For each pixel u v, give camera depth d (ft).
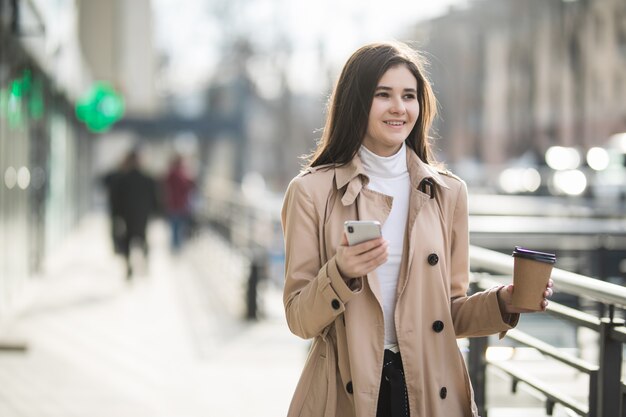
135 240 54.08
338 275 9.70
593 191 76.89
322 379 10.64
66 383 27.58
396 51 10.69
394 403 10.28
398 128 10.57
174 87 203.41
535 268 10.07
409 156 10.96
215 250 64.90
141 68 117.39
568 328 30.12
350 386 10.37
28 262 47.06
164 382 28.14
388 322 10.49
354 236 9.54
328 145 10.89
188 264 66.69
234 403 25.62
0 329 36.47
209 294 49.32
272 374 29.66
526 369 21.53
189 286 52.70
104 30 94.53
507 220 37.40
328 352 10.59
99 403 25.21
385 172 10.75
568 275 13.43
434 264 10.58
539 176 103.30
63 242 72.74
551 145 160.56
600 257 34.83
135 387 27.30
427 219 10.66
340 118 10.74
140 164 54.49
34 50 43.78
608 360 12.21
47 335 35.81
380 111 10.52
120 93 98.17
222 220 60.29
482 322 10.75
